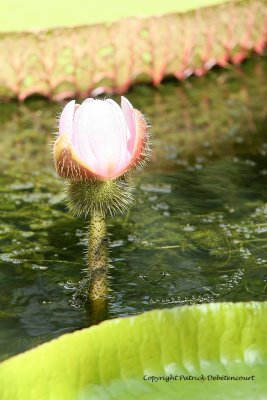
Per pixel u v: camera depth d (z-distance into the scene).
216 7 6.82
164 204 4.75
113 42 6.38
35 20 6.35
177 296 3.76
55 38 6.25
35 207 4.71
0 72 6.27
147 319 2.73
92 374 2.60
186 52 6.77
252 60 7.28
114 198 3.25
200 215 4.60
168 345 2.71
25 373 2.52
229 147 5.67
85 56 6.34
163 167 5.32
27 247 4.21
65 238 4.32
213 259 4.10
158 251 4.18
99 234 3.51
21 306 3.66
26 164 5.40
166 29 6.58
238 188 4.98
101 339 2.66
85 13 6.49
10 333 3.43
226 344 2.74
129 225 4.46
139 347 2.68
